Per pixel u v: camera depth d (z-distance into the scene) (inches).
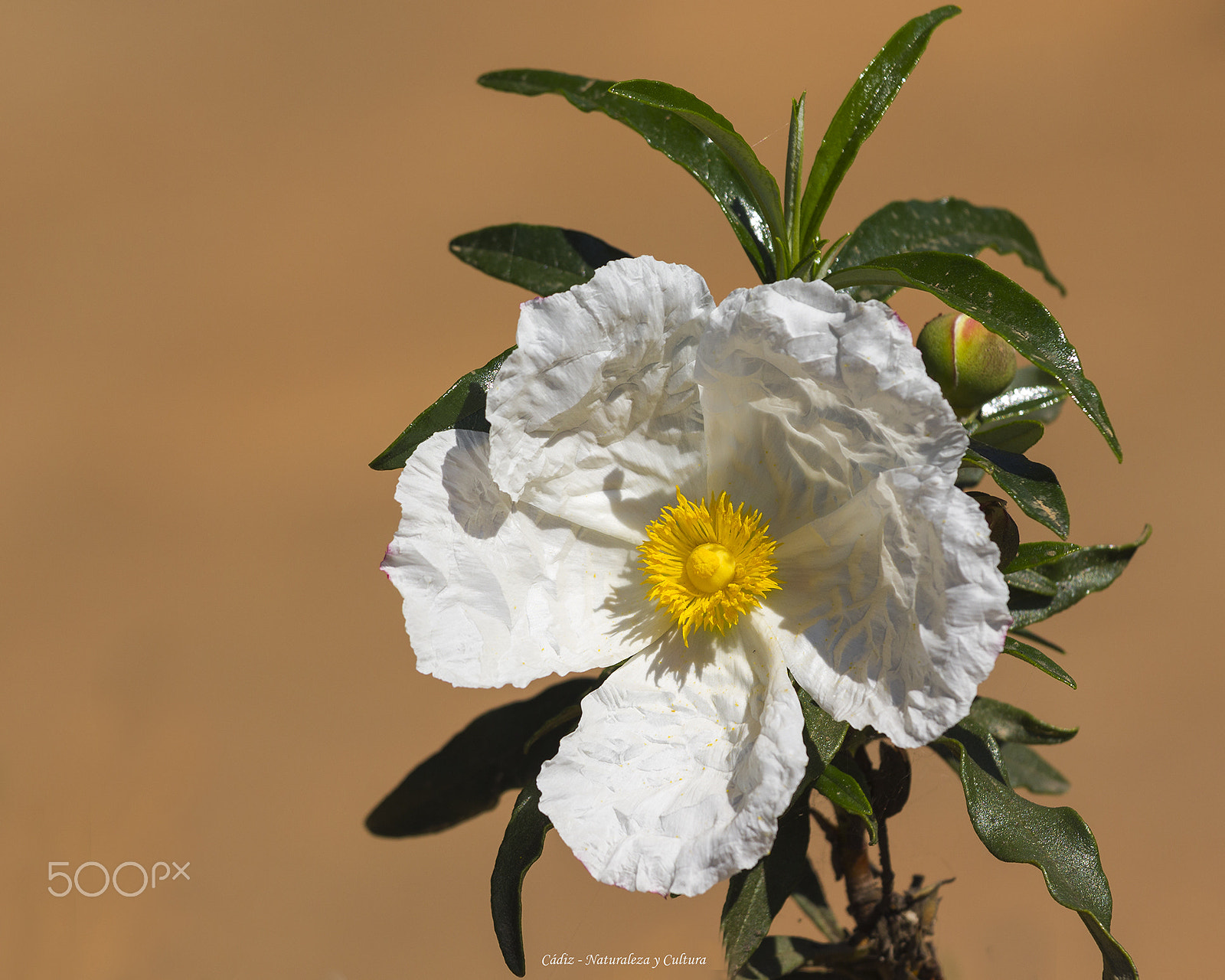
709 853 19.3
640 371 19.9
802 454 20.0
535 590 20.1
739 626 20.1
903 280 19.8
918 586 19.3
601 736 19.8
